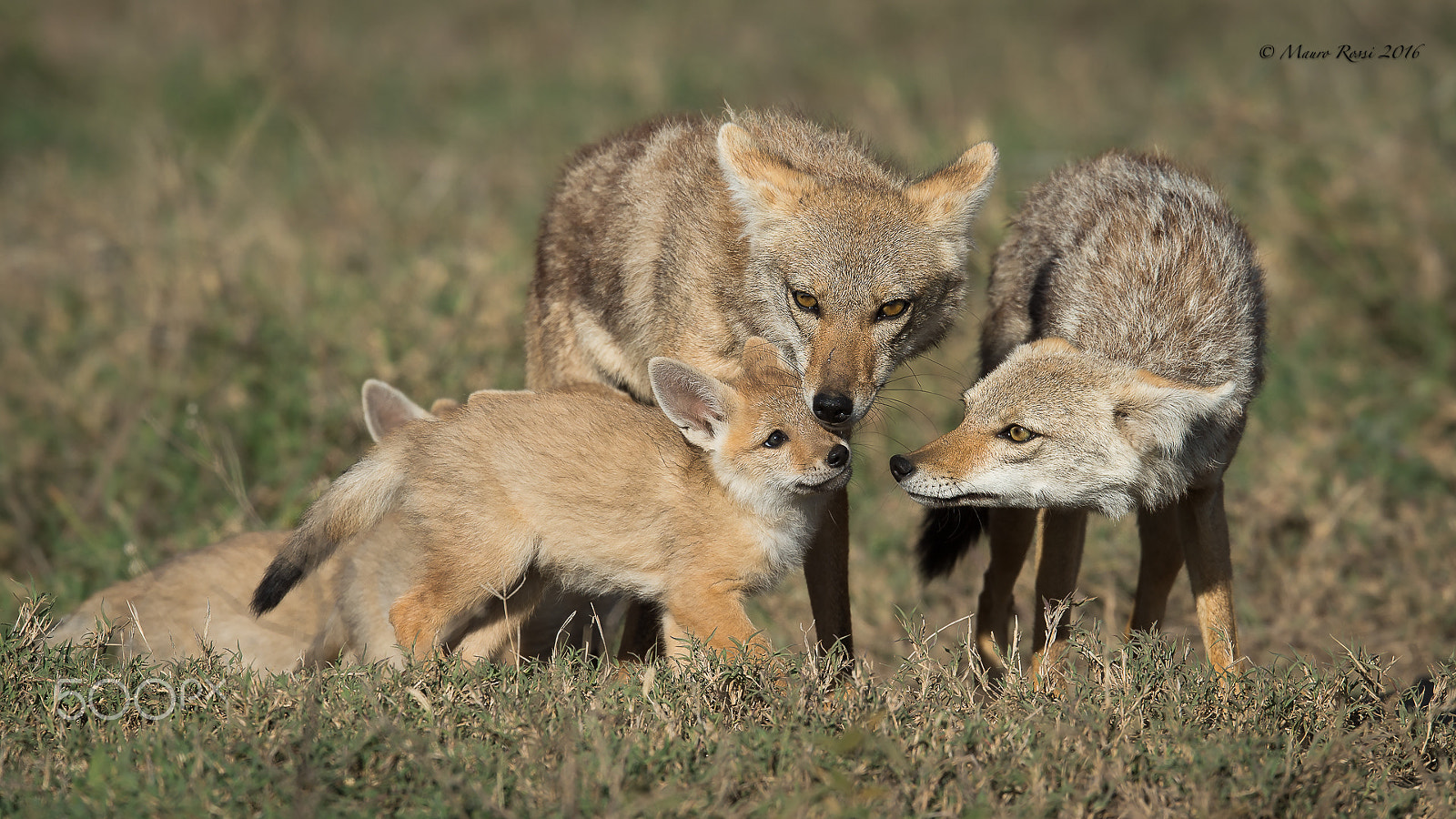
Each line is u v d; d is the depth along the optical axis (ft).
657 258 31.40
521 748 21.29
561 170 36.76
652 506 27.63
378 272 53.42
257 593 27.94
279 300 49.16
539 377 36.60
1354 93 61.36
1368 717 24.20
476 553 27.48
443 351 44.73
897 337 30.09
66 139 84.33
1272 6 101.19
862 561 41.88
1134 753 21.48
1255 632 35.47
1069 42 104.53
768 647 27.02
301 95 90.68
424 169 74.49
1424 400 46.03
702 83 91.86
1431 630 34.63
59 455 45.01
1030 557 38.52
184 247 53.62
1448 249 49.39
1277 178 53.31
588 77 94.53
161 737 21.33
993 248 52.54
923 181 31.55
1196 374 29.14
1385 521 40.24
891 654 36.94
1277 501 40.52
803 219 29.48
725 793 19.85
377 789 20.01
